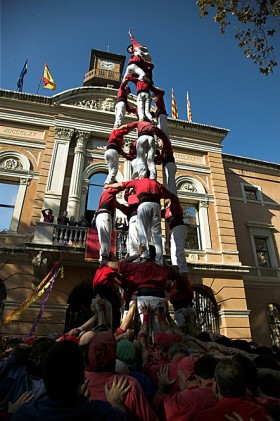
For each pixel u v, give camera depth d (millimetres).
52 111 17000
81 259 12531
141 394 2100
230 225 16797
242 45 8383
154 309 4680
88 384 2166
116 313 5555
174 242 6828
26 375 2818
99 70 22453
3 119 16062
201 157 18812
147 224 5781
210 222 16766
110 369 2314
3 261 12680
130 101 18609
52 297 12266
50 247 11914
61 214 14273
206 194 17422
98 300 5086
